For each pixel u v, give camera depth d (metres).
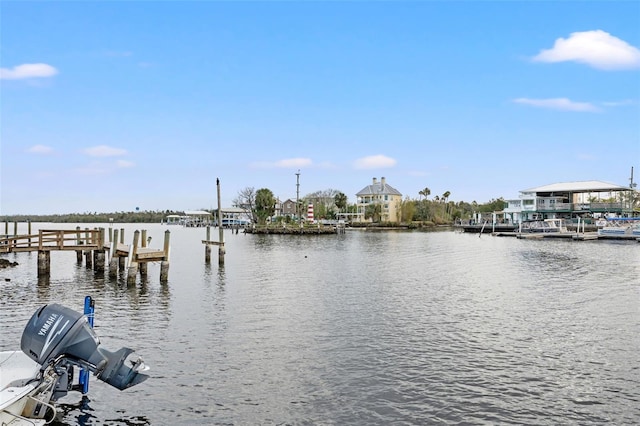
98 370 11.72
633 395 13.20
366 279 34.88
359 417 11.81
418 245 74.31
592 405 12.57
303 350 16.94
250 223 145.50
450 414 12.00
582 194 124.12
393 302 25.70
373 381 14.07
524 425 11.48
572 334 19.20
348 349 17.09
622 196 115.75
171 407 12.33
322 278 35.31
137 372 12.29
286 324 20.64
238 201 169.50
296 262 47.47
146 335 18.73
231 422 11.56
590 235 85.00
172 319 21.44
